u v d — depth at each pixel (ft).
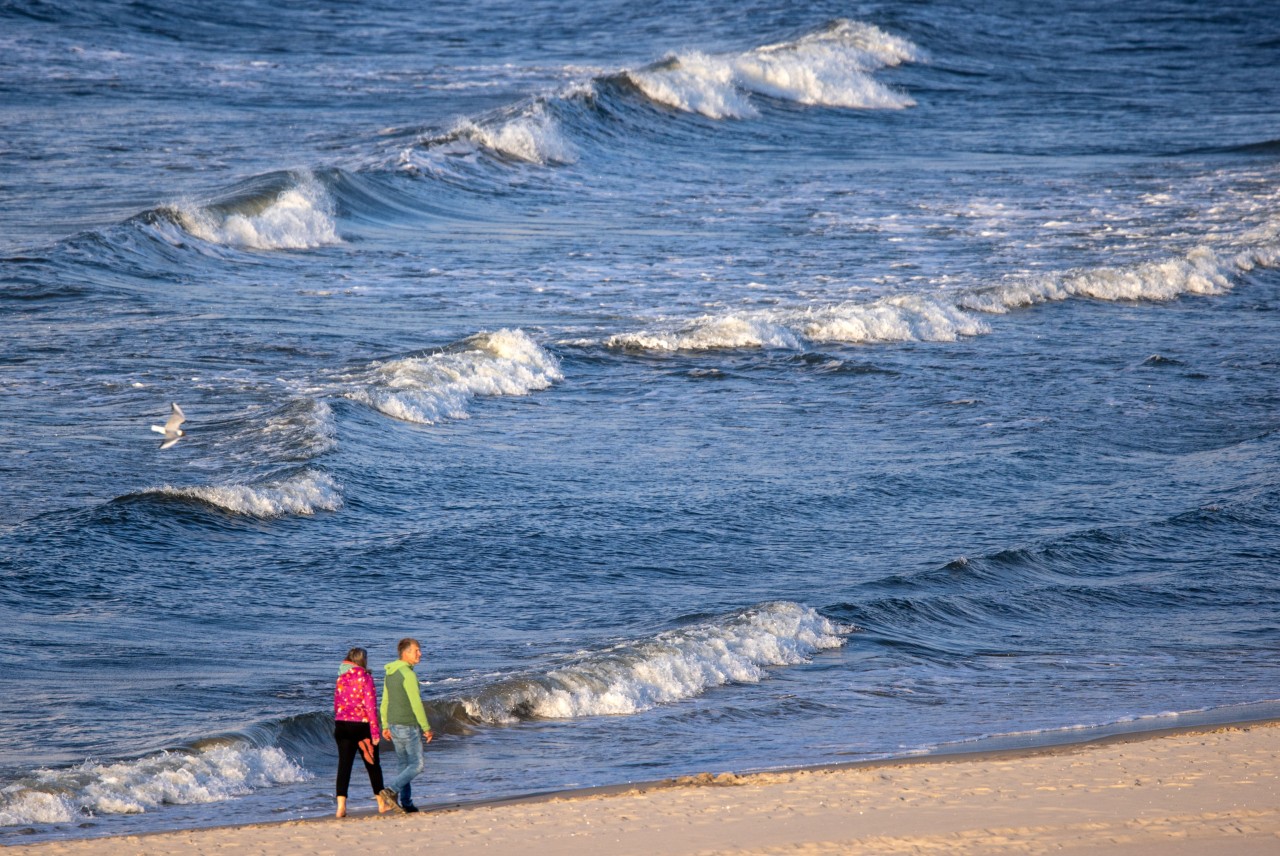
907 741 151.02
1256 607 212.64
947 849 102.01
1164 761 128.36
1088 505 252.83
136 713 155.43
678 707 165.27
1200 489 263.49
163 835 115.75
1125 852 100.53
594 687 166.61
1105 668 183.93
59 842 113.80
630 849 104.68
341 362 313.53
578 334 342.23
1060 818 109.29
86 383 291.79
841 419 297.12
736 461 268.41
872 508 247.29
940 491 256.93
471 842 109.19
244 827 120.26
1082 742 147.23
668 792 122.72
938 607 205.16
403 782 125.90
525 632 189.98
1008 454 277.23
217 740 143.64
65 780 132.57
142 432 266.36
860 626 196.44
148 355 311.47
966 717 161.79
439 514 235.61
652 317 358.84
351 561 214.69
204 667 172.65
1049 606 210.38
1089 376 331.98
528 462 263.90
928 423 296.10
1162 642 196.44
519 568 214.69
